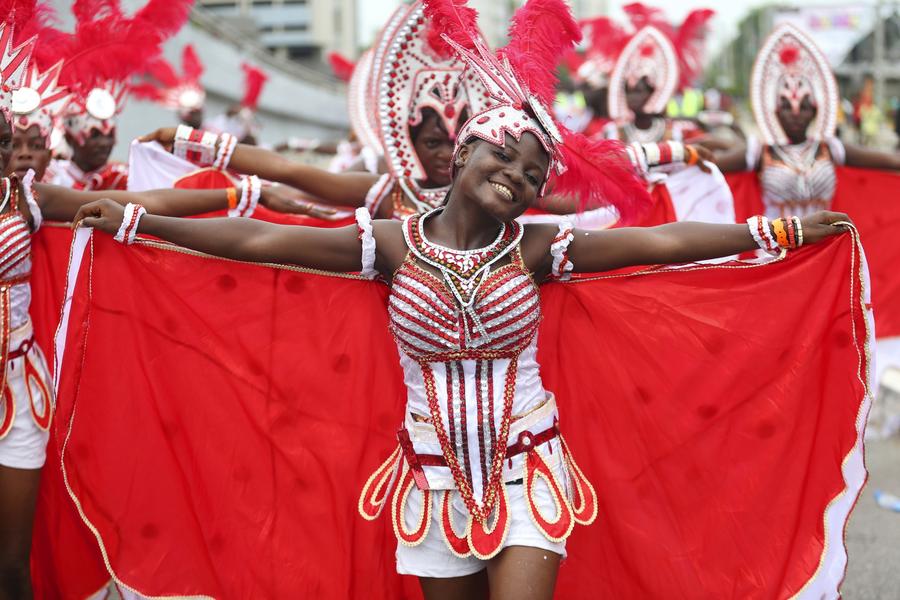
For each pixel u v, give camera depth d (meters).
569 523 8.69
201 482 10.55
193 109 27.66
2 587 11.27
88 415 10.31
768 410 10.21
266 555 10.60
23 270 11.28
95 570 11.87
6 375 11.11
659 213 13.73
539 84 8.73
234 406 10.52
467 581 8.99
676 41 24.92
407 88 12.36
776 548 10.17
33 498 11.30
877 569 14.05
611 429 10.57
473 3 9.67
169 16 14.34
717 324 10.26
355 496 10.55
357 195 12.36
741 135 36.50
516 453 8.82
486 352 8.73
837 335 9.92
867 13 109.31
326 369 10.49
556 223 9.12
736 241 9.26
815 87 20.45
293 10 128.12
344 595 10.58
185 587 10.52
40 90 12.65
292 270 10.24
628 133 25.02
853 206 20.27
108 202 9.44
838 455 9.94
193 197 11.45
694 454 10.41
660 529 10.48
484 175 8.48
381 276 9.47
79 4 13.98
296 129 81.50
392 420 10.49
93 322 10.20
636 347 10.43
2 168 10.83
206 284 10.30
